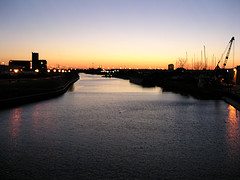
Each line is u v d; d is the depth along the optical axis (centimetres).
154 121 2388
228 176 1086
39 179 1044
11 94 3894
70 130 1964
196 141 1658
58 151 1419
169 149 1471
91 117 2595
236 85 7219
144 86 8875
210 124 2248
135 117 2614
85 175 1086
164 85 8850
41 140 1655
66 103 3850
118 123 2272
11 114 2747
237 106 3297
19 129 1991
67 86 7950
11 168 1162
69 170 1140
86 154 1368
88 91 6494
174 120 2444
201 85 6494
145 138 1728
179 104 3800
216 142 1634
